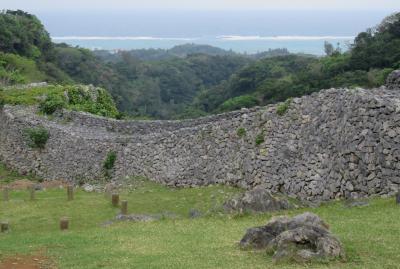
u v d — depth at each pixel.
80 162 32.94
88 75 104.38
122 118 45.31
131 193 26.83
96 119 36.62
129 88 110.38
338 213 17.22
